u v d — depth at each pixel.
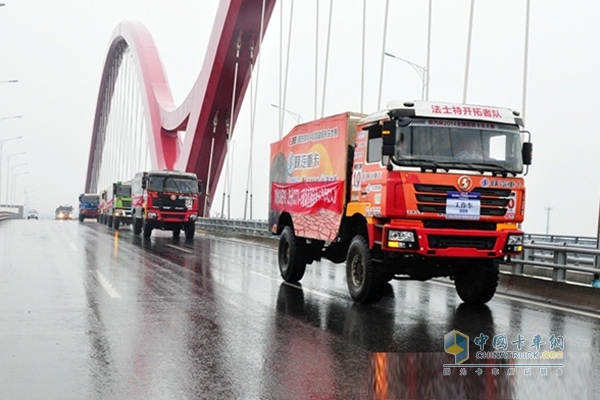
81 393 5.01
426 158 8.92
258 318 8.40
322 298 10.40
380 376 5.59
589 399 5.05
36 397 4.91
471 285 10.00
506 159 9.30
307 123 12.21
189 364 5.93
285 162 13.41
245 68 44.59
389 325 7.99
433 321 8.33
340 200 10.44
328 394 5.07
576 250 10.11
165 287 11.35
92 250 20.25
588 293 9.77
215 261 17.22
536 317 8.75
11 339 6.91
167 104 60.56
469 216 8.99
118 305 9.24
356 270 9.98
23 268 14.30
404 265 9.36
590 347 6.83
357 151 10.03
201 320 8.16
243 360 6.11
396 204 8.81
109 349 6.48
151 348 6.55
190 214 28.47
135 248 21.66
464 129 9.20
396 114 8.99
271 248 24.20
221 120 48.03
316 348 6.65
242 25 41.78
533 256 11.92
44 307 8.98
